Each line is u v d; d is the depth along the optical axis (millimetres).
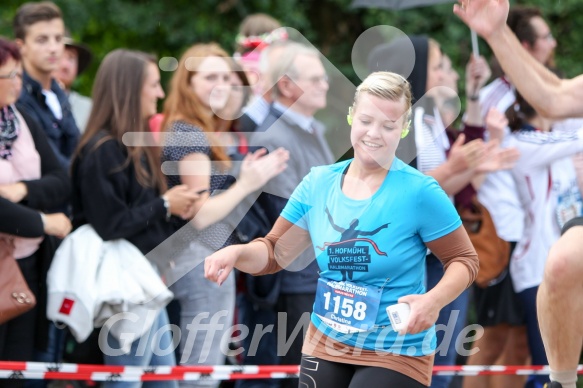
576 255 9289
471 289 14266
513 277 13148
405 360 8438
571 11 24375
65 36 14656
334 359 8594
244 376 11086
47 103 12445
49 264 10750
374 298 8414
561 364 9578
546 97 8969
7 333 10539
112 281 10078
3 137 10633
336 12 24781
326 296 8633
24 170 10695
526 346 13641
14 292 10086
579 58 24500
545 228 13031
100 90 10531
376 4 14367
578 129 13086
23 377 10328
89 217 10359
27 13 12539
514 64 8891
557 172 13102
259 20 12820
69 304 10094
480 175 12391
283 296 11375
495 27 8805
